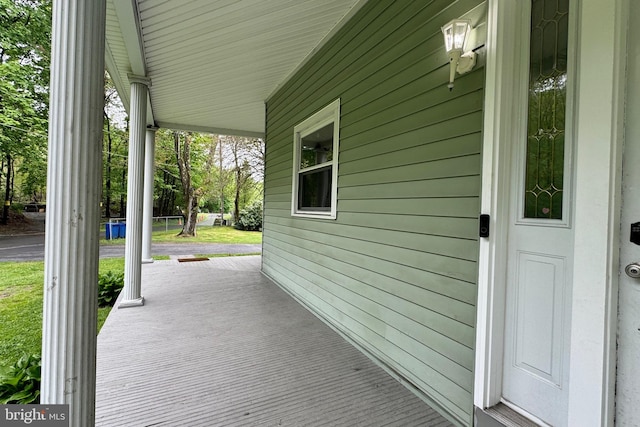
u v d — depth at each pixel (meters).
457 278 1.73
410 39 2.10
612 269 1.18
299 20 2.92
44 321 1.05
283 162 4.49
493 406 1.54
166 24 2.86
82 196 1.06
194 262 6.61
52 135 1.04
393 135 2.24
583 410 1.24
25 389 1.82
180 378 2.04
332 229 3.06
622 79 1.17
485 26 1.60
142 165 3.63
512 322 1.53
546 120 1.42
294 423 1.62
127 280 3.56
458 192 1.73
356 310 2.62
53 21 1.05
